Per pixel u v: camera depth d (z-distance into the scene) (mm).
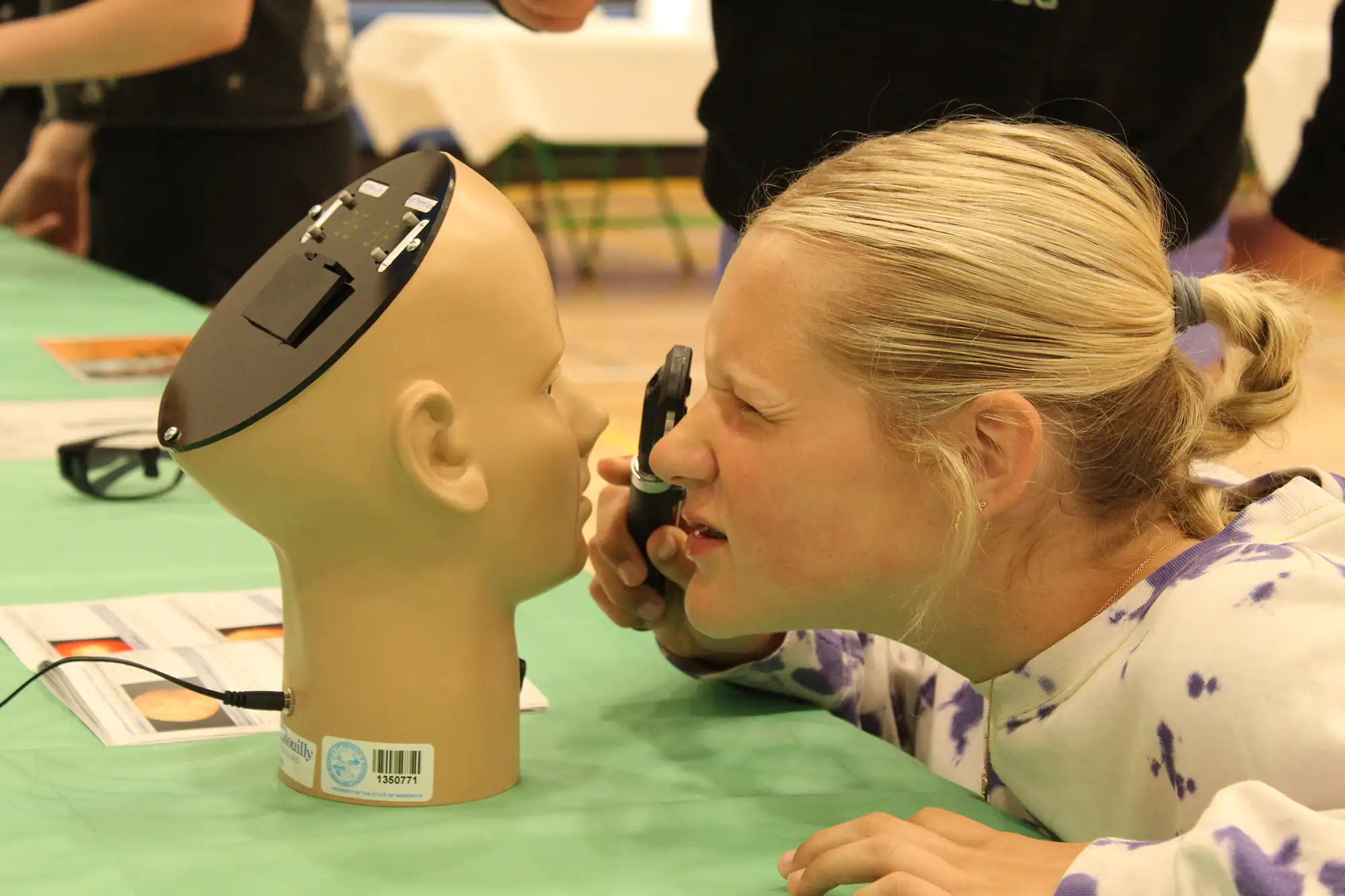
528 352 701
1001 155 711
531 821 715
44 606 993
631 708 912
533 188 5594
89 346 1820
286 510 686
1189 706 629
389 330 665
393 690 709
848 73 1238
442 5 6219
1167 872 553
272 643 936
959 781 956
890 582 712
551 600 1117
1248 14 1199
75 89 2225
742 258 717
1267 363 773
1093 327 681
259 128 2219
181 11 1884
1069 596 729
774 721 893
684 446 732
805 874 636
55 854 652
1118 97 1207
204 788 738
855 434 685
